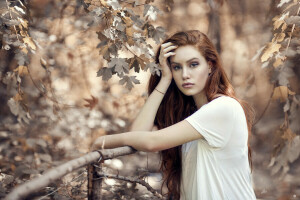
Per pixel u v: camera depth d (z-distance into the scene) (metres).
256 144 4.91
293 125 2.99
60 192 2.55
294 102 2.98
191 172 2.43
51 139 3.99
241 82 6.04
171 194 2.70
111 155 2.13
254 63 4.53
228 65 6.39
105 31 2.39
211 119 2.28
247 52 6.38
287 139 3.03
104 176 2.23
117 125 5.40
